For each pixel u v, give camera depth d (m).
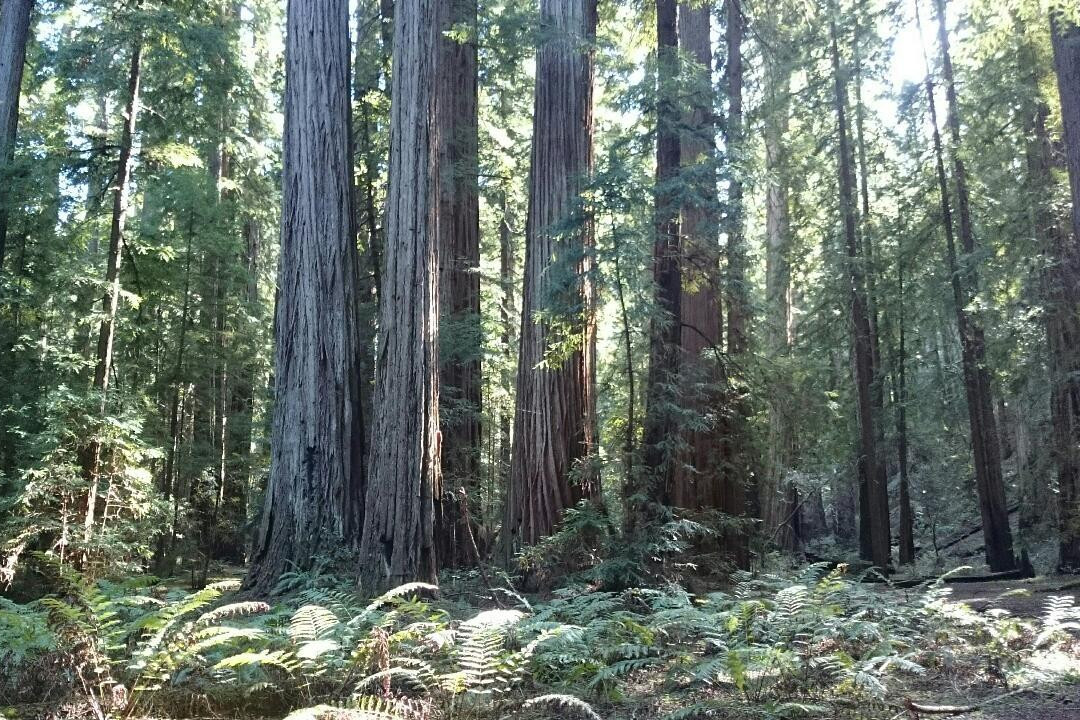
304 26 11.06
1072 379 15.02
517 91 21.50
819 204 20.72
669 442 9.35
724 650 5.74
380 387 8.85
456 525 13.07
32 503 12.19
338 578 9.21
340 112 11.07
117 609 6.39
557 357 10.63
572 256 9.73
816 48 19.02
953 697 5.39
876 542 17.69
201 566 17.33
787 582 8.04
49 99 22.31
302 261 10.60
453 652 5.73
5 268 15.22
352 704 4.79
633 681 6.04
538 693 5.52
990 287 16.81
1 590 11.46
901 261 19.00
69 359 13.87
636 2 16.16
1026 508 17.05
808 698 5.30
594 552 9.53
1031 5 11.55
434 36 9.54
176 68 14.84
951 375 18.75
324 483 10.16
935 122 17.81
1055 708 5.05
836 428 20.94
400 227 9.03
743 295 12.34
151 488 13.62
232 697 5.15
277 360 10.62
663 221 9.88
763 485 14.10
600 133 18.39
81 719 4.70
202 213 16.52
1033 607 10.21
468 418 14.38
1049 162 16.25
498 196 21.61
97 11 15.16
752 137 17.09
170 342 17.52
